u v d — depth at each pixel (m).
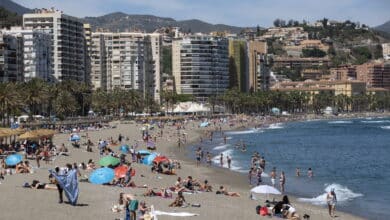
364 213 58.34
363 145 164.25
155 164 82.19
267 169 99.00
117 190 59.53
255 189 55.75
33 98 195.62
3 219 42.06
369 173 93.88
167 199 55.56
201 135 194.50
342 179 85.50
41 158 87.69
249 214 49.91
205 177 83.25
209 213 49.19
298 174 88.88
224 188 68.38
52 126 176.38
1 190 54.69
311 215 55.19
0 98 161.75
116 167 74.75
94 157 97.38
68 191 48.41
